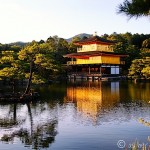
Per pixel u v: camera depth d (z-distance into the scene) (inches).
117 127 1007.6
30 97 1695.4
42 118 1183.6
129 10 358.6
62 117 1207.6
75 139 854.5
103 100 1758.1
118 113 1295.5
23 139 858.1
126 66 4335.6
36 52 1696.6
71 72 4160.9
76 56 4069.9
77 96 1964.8
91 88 2566.4
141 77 3612.2
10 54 1658.5
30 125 1050.7
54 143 815.7
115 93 2135.8
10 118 1177.4
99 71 4028.1
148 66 3459.6
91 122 1100.5
